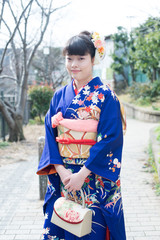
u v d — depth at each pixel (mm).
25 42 7688
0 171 5379
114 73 22500
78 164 1766
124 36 19922
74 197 1813
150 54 9008
